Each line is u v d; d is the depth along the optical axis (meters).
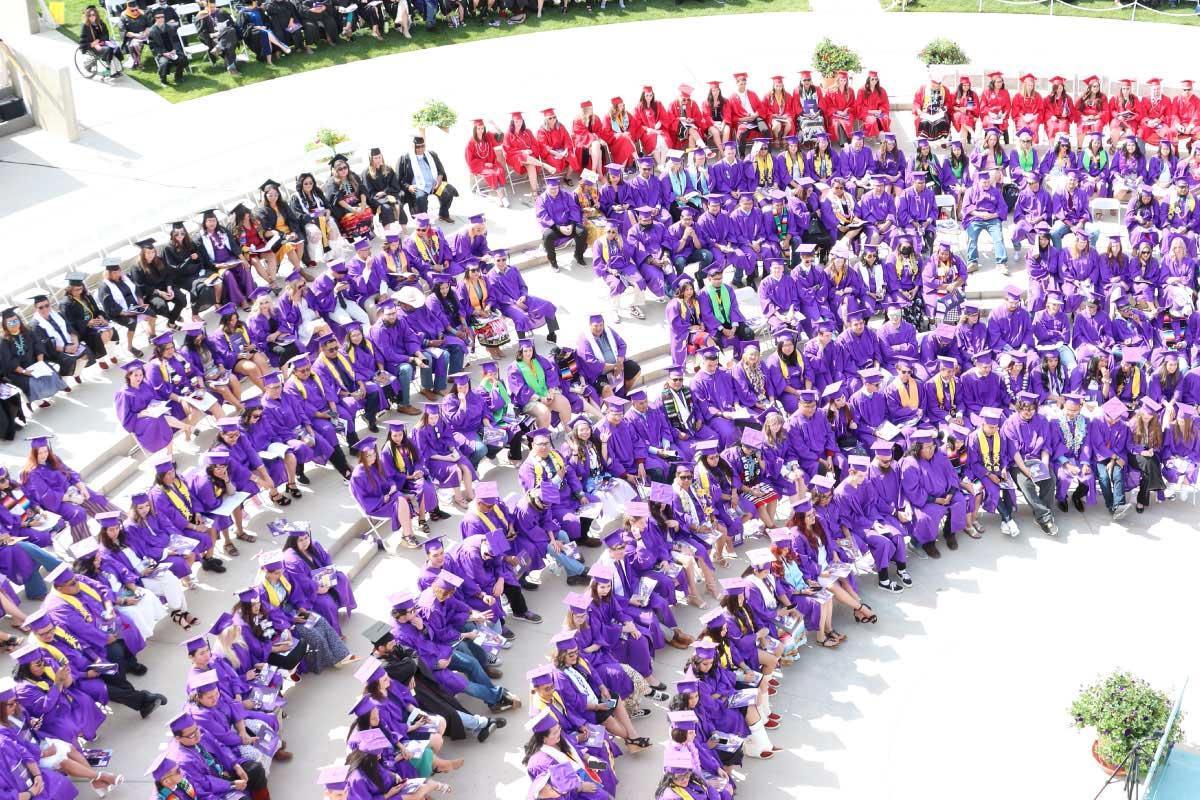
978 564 17.95
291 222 21.88
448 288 20.66
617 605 15.46
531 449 18.70
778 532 16.31
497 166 24.80
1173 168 25.48
